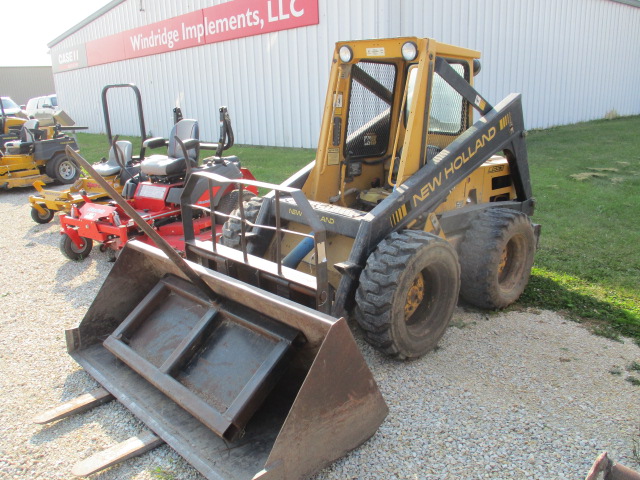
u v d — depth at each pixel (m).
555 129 14.62
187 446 2.57
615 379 3.25
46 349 3.80
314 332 2.53
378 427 2.71
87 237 5.51
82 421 2.97
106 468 2.58
